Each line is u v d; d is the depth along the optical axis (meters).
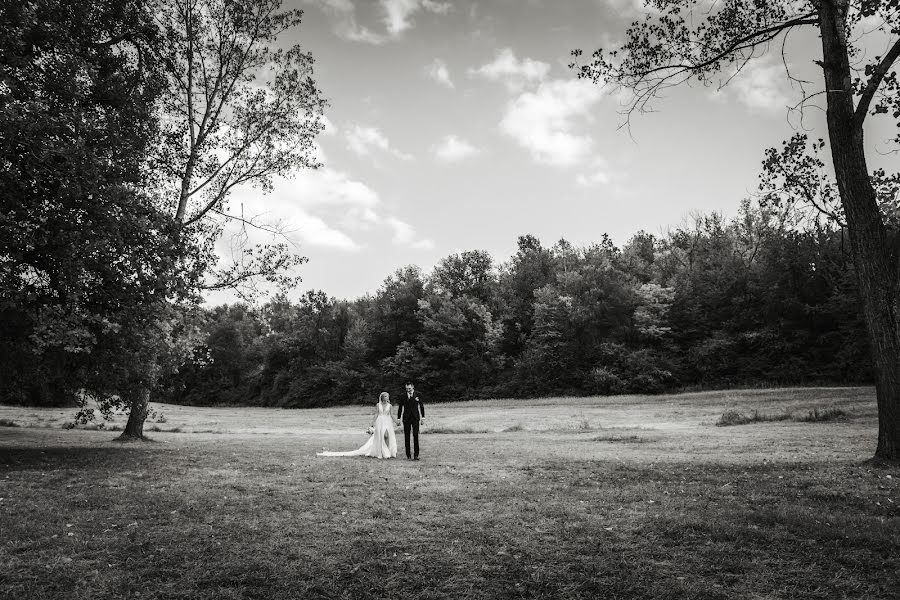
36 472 11.82
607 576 5.40
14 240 11.02
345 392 88.69
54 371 14.09
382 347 92.69
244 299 22.06
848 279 53.91
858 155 12.09
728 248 72.38
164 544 6.38
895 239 12.16
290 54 23.56
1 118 10.34
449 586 5.17
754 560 5.79
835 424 24.94
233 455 16.25
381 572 5.55
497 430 32.50
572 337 71.06
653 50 15.36
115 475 11.67
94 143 12.92
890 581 5.18
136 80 15.81
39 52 12.59
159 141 19.34
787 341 59.50
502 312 85.81
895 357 11.62
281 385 96.69
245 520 7.60
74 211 11.73
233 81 23.34
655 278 74.56
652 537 6.62
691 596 4.89
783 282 60.62
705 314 69.19
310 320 98.00
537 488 10.12
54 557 5.84
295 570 5.55
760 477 10.71
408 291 91.81
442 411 55.03
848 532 6.57
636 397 54.19
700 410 40.62
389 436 15.92
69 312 11.74
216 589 5.05
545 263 90.69
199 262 15.52
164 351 16.33
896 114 13.08
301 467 13.42
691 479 10.95
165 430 35.12
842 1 12.38
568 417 40.88
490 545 6.42
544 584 5.20
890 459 11.46
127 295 12.70
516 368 74.69
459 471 12.70
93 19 15.16
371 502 8.87
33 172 11.25
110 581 5.17
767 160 16.05
